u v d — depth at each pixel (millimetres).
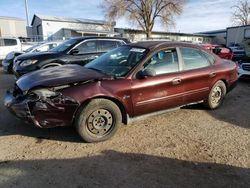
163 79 4672
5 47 17281
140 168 3453
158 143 4191
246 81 9750
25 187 3021
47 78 4129
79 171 3361
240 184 3148
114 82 4234
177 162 3621
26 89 3961
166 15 40781
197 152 3912
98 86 4070
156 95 4629
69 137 4336
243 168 3496
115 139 4305
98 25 42750
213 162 3631
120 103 4270
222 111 5879
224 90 6016
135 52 4859
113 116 4227
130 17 40438
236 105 6418
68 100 3854
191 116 5484
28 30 42094
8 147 3965
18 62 7945
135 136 4438
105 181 3158
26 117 3887
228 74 5988
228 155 3834
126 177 3248
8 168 3402
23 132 4508
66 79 4047
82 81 4070
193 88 5223
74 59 7969
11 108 4074
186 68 5141
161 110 4840
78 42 8188
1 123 4895
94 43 8383
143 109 4543
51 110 3840
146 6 40219
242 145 4168
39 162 3559
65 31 38625
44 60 7637
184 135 4520
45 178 3199
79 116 3969
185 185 3104
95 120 4102
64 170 3379
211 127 4910
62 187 3035
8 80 10094
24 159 3631
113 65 4797
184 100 5137
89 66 5070
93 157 3717
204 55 5621
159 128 4805
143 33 44281
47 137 4328
